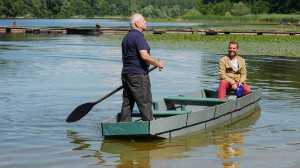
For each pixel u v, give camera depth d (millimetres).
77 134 8039
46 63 20344
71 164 6328
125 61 8062
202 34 51906
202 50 29766
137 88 7969
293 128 8641
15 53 25625
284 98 11977
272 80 15539
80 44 34656
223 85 10492
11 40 39281
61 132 8156
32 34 52094
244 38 44281
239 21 144375
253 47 33188
